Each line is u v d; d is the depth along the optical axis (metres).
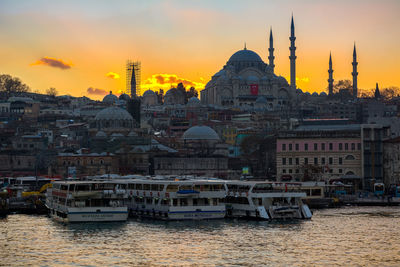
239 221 139.62
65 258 100.25
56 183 147.12
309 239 116.38
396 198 191.50
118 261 98.38
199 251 105.56
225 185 151.38
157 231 124.75
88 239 116.00
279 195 143.50
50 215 152.50
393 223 136.62
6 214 156.75
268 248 108.19
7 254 103.19
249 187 145.00
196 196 140.88
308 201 172.88
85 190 137.88
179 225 133.00
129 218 145.75
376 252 105.44
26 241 114.19
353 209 166.88
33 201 165.38
